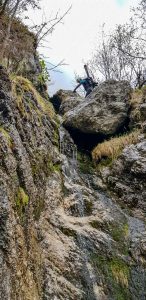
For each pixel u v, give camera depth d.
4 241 4.53
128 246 8.10
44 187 7.48
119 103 11.79
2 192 4.71
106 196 9.62
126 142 10.75
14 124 5.90
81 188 9.02
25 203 5.57
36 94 9.26
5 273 4.37
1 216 4.58
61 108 15.62
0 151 5.03
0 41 8.96
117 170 10.20
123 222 8.73
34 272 5.61
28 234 5.61
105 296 6.97
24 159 5.91
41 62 12.93
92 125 11.44
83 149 11.58
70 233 7.37
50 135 9.43
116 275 7.41
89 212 8.52
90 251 7.44
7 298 4.23
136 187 9.73
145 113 11.32
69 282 6.56
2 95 5.79
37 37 11.01
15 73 8.70
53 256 6.70
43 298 5.88
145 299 7.48
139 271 7.79
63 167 9.34
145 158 9.89
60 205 7.89
